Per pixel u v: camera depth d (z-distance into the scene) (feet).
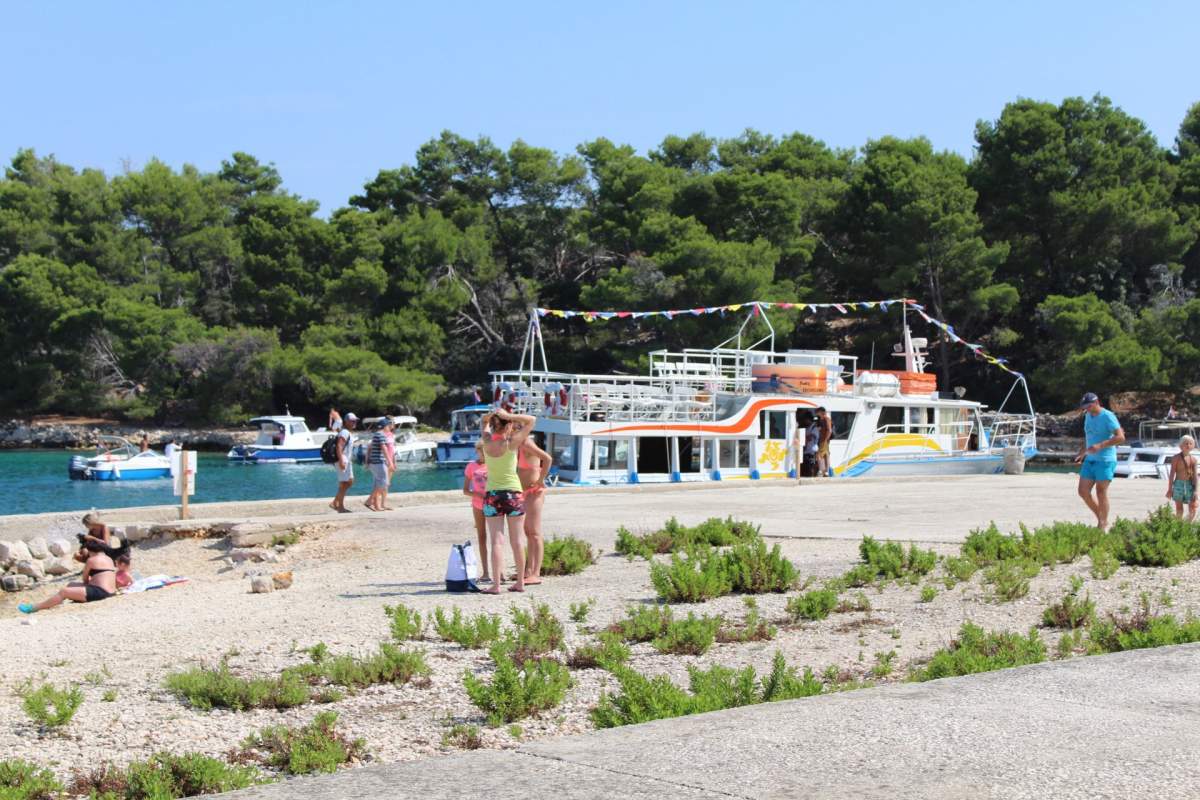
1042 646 29.30
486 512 44.19
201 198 304.71
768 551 52.31
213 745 25.39
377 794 15.87
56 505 142.10
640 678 25.88
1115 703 19.86
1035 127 239.09
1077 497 83.25
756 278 221.25
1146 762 16.28
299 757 23.24
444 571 52.70
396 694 29.43
